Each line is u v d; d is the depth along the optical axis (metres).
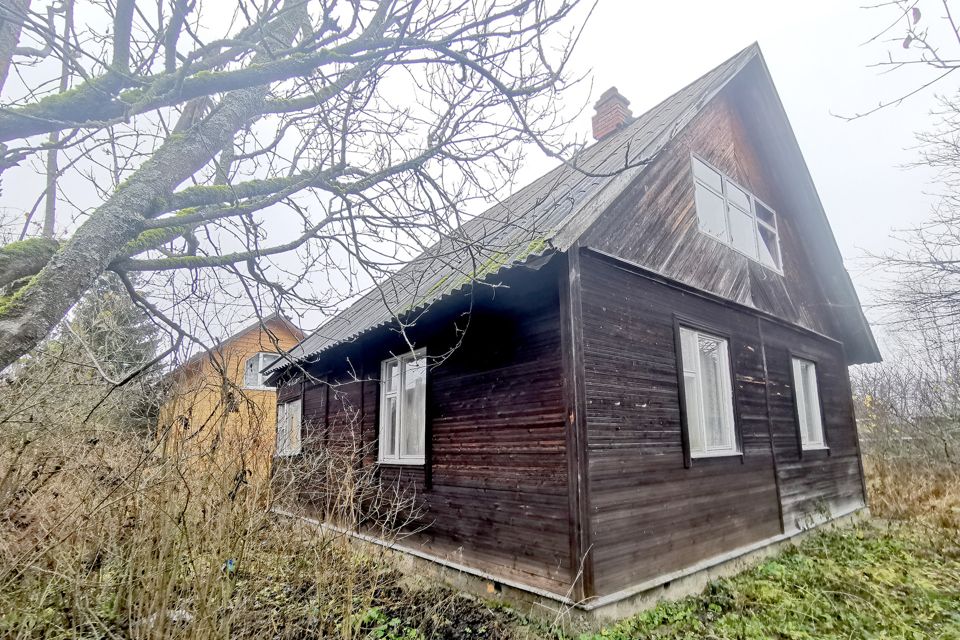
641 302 5.66
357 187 3.20
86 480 3.61
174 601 3.42
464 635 4.40
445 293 5.21
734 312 7.19
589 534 4.45
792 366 8.32
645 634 4.31
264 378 9.89
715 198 7.52
